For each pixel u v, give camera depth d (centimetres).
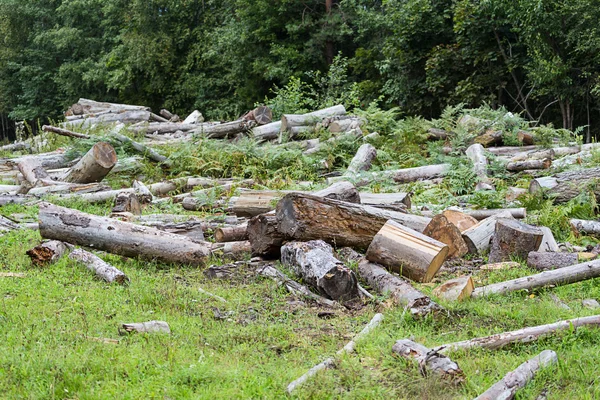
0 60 5069
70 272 810
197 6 4247
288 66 3462
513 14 2327
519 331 591
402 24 2767
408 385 506
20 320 627
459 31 2595
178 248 865
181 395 486
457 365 515
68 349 557
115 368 523
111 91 4709
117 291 741
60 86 4853
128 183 1502
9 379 502
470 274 845
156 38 4106
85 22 4859
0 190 1480
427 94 2845
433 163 1600
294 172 1558
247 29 3569
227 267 846
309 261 761
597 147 1598
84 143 1670
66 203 1291
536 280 756
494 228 939
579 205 1084
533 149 1681
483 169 1418
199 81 4050
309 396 488
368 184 1400
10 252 916
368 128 1848
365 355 566
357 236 854
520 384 493
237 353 576
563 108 2395
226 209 1177
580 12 2158
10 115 4972
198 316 679
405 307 671
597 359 548
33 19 5128
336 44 3600
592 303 721
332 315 693
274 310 704
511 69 2495
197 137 1825
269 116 2075
